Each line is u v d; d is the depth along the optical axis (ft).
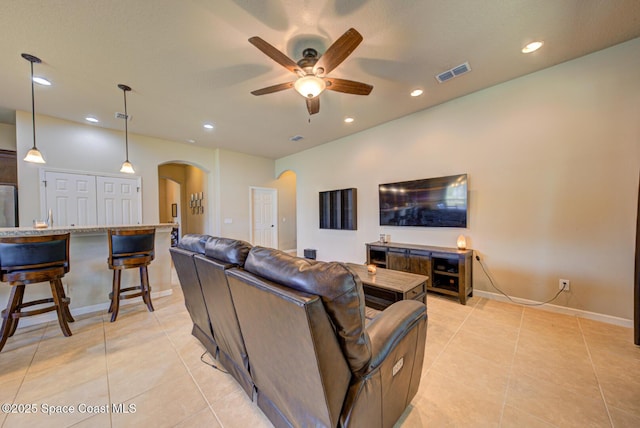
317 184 18.81
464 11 6.38
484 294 10.85
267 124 14.19
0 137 13.61
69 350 7.00
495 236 10.51
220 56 8.07
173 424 4.59
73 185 13.60
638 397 5.13
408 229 13.39
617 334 7.57
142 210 15.94
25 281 7.11
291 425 4.11
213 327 6.15
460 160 11.39
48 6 6.01
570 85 8.73
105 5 6.03
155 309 10.00
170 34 7.06
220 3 6.05
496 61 8.63
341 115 13.08
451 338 7.53
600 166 8.33
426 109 12.46
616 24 6.94
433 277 11.05
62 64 8.37
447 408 4.92
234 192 20.36
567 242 8.97
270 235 23.03
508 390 5.39
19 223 12.20
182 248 6.66
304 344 3.03
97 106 11.62
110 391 5.42
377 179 14.85
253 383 4.97
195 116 12.90
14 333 7.86
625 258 8.02
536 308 9.61
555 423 4.56
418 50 7.93
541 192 9.42
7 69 8.63
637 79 7.70
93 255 9.78
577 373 5.89
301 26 6.83
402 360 4.25
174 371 6.10
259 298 3.57
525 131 9.68
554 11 6.43
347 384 3.39
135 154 15.75
